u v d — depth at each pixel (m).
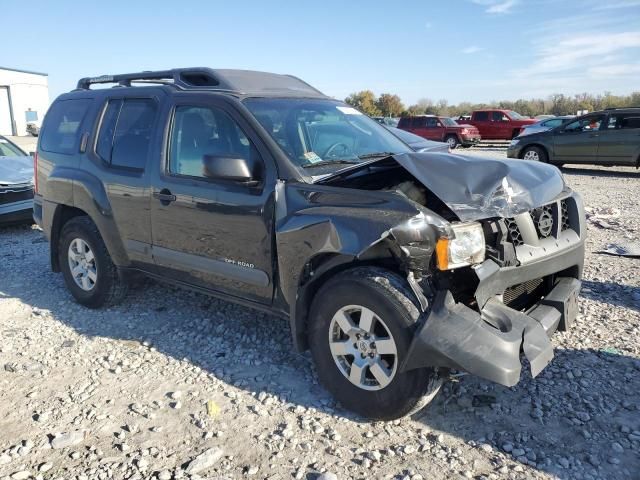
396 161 3.39
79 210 5.25
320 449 3.03
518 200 3.26
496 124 28.45
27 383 3.82
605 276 5.69
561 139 15.95
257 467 2.89
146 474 2.85
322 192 3.36
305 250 3.28
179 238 4.20
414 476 2.78
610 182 13.82
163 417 3.37
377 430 3.18
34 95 48.34
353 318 3.31
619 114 15.09
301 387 3.67
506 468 2.82
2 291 5.78
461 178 3.23
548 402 3.40
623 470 2.80
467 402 3.43
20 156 9.65
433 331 2.90
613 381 3.61
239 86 4.34
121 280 4.98
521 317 3.06
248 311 5.01
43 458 3.00
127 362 4.07
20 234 8.61
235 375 3.86
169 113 4.34
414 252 2.94
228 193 3.79
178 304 5.23
